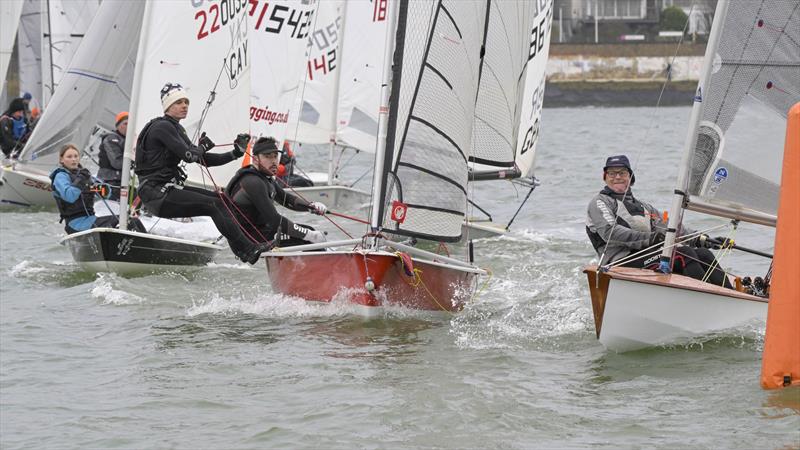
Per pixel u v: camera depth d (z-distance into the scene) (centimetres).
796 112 2294
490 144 3994
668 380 2536
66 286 3834
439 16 3183
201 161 3591
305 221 5806
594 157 11056
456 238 3328
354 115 6662
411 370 2642
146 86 4266
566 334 3022
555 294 3631
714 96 2836
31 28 8619
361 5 6562
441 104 3222
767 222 2912
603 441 2141
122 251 3959
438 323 3170
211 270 4125
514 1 3897
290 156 6669
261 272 4084
